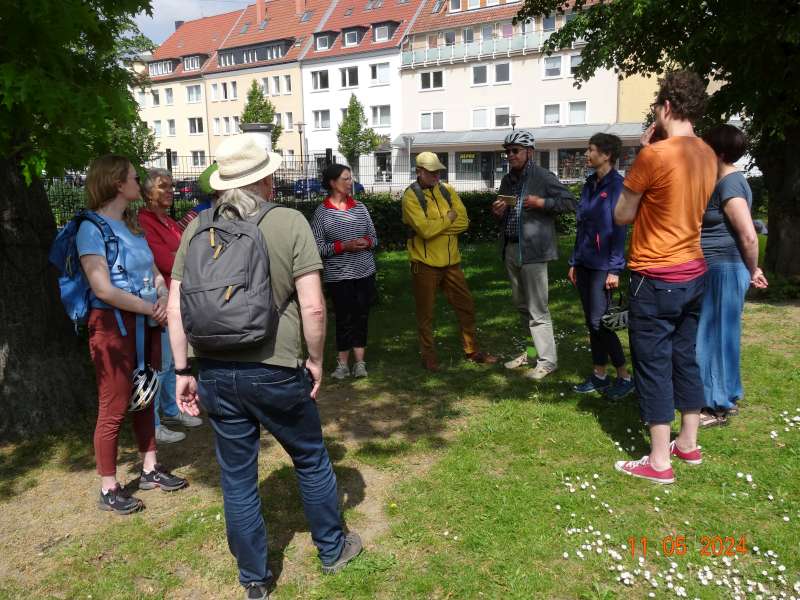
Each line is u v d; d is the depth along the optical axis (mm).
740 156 4066
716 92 9961
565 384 5371
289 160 12000
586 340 6684
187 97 63281
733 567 2947
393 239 14727
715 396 4312
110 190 3498
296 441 2771
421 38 47594
